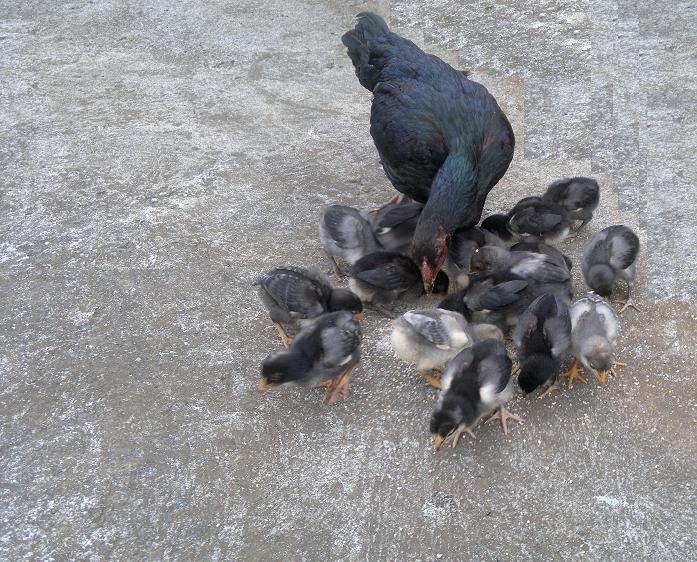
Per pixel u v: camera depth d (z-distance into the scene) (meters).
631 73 1.94
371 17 1.74
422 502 1.26
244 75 2.04
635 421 1.33
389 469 1.29
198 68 2.07
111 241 1.65
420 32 2.11
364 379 1.41
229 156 1.83
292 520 1.25
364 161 1.81
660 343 1.42
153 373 1.43
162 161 1.82
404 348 1.37
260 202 1.73
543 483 1.27
